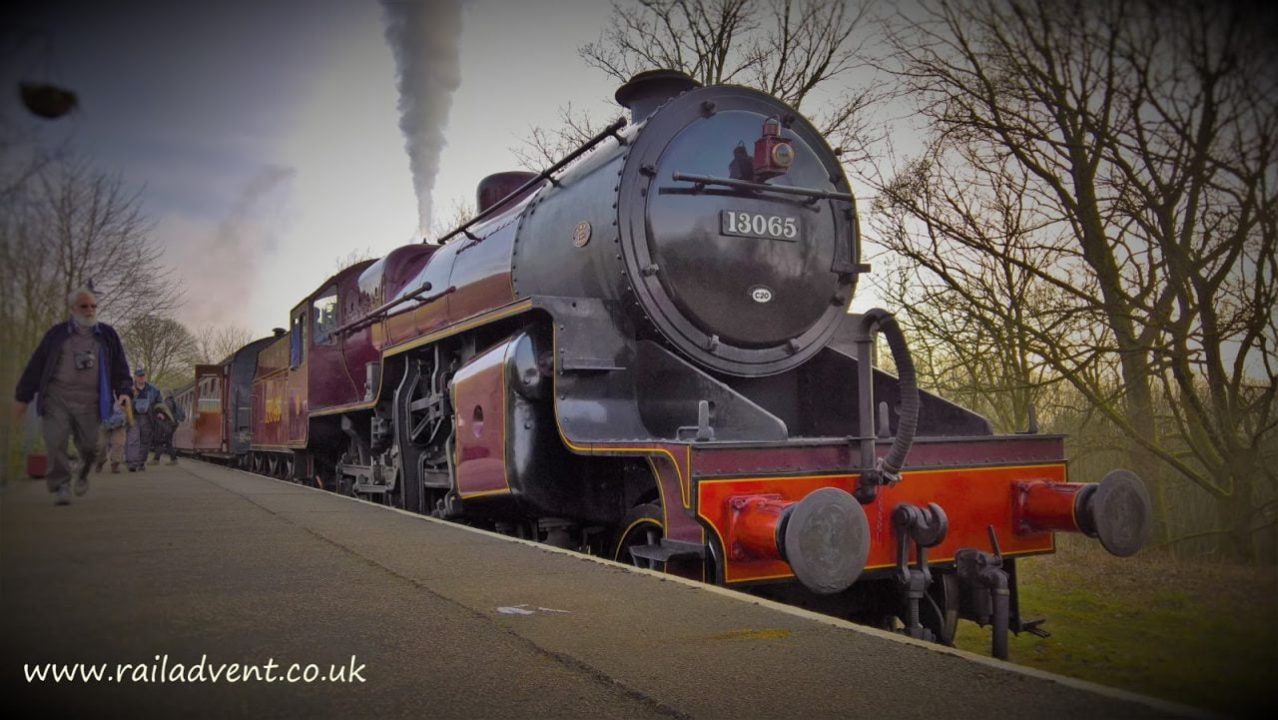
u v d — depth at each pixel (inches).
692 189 218.7
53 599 137.8
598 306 211.0
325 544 197.9
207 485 382.6
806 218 234.1
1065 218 272.5
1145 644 174.9
